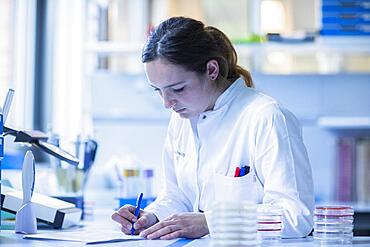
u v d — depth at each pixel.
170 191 2.45
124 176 2.98
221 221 1.58
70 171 2.87
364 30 4.24
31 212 2.12
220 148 2.26
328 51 4.38
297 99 4.70
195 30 2.13
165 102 2.13
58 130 4.62
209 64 2.15
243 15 4.59
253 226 1.60
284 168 2.00
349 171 4.38
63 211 2.29
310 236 2.01
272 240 1.91
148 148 4.74
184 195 2.43
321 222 1.88
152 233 1.95
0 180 2.20
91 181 3.93
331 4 4.25
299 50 4.34
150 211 2.28
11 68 4.40
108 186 3.97
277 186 1.99
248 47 4.27
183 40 2.07
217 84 2.26
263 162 2.06
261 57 4.86
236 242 1.57
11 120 4.36
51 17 4.65
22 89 4.50
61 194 2.84
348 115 4.70
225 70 2.25
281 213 1.94
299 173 2.03
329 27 4.25
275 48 4.29
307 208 1.97
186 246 1.76
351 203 4.33
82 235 2.00
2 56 4.30
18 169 3.21
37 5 4.61
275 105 2.14
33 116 4.61
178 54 2.05
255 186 2.14
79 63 4.60
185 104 2.16
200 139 2.32
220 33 2.28
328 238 1.87
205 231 1.95
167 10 4.95
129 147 4.73
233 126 2.24
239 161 2.20
